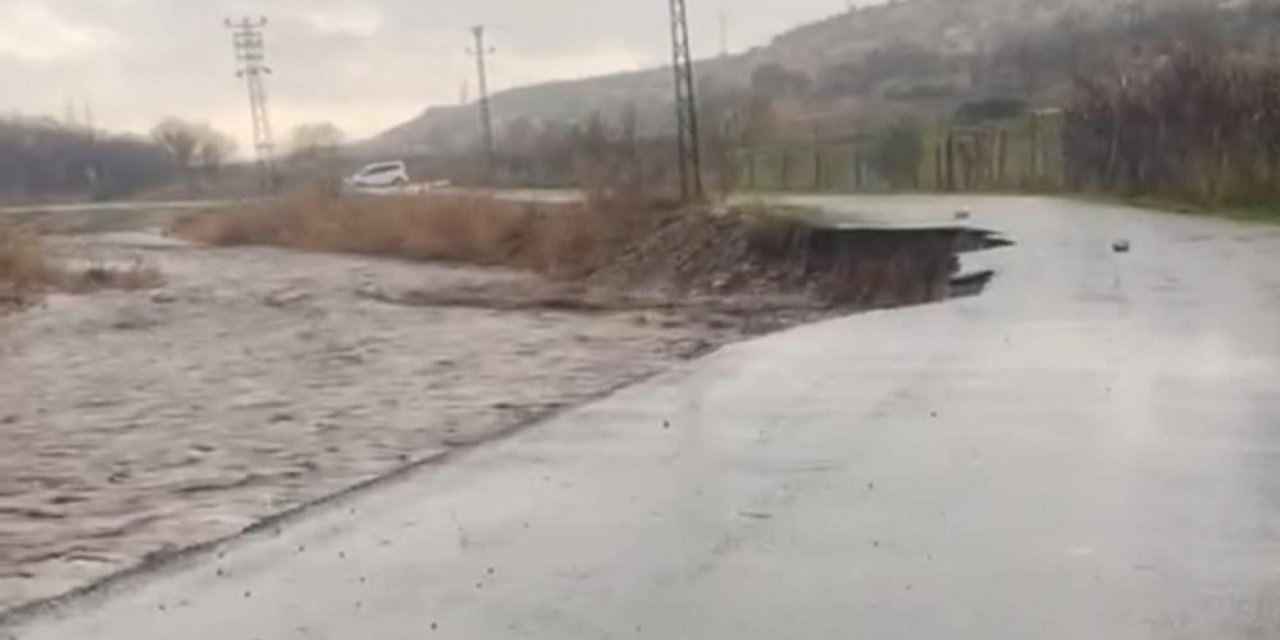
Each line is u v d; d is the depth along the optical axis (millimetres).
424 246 47406
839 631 5324
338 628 5664
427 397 14406
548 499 7836
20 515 8914
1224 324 13852
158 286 35125
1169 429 8938
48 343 21969
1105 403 9938
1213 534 6477
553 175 72938
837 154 57344
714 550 6547
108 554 7773
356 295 32500
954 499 7328
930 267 27250
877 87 104625
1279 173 29984
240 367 18188
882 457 8477
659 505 7539
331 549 7000
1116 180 38281
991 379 11234
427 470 8922
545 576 6254
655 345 19938
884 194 47094
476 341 20969
